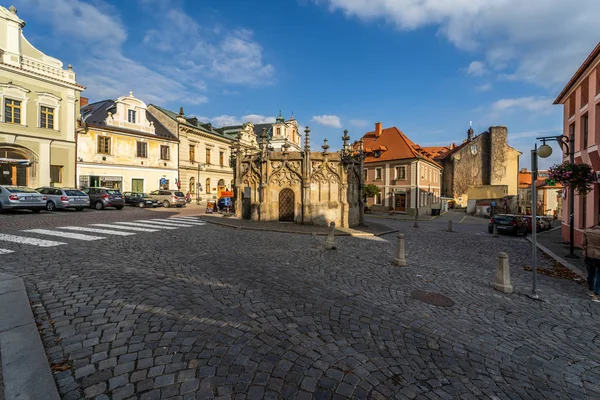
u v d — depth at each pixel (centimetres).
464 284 701
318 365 332
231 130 5556
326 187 1805
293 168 1816
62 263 680
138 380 288
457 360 369
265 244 1087
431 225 2459
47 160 2517
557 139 1102
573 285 732
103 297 488
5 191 1634
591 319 529
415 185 3638
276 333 399
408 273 772
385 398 287
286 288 588
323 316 466
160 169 3528
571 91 1398
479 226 2497
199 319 426
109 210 2308
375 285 650
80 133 2795
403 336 420
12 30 2312
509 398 304
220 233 1315
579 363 384
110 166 3034
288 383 297
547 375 352
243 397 272
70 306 448
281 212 1875
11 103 2322
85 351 331
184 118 3841
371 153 4162
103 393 267
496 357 384
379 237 1452
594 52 1069
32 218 1522
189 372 304
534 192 639
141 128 3362
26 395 250
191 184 3972
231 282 603
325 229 1599
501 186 4044
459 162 4953
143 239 1045
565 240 1491
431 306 546
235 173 2194
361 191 2006
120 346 345
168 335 376
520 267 920
